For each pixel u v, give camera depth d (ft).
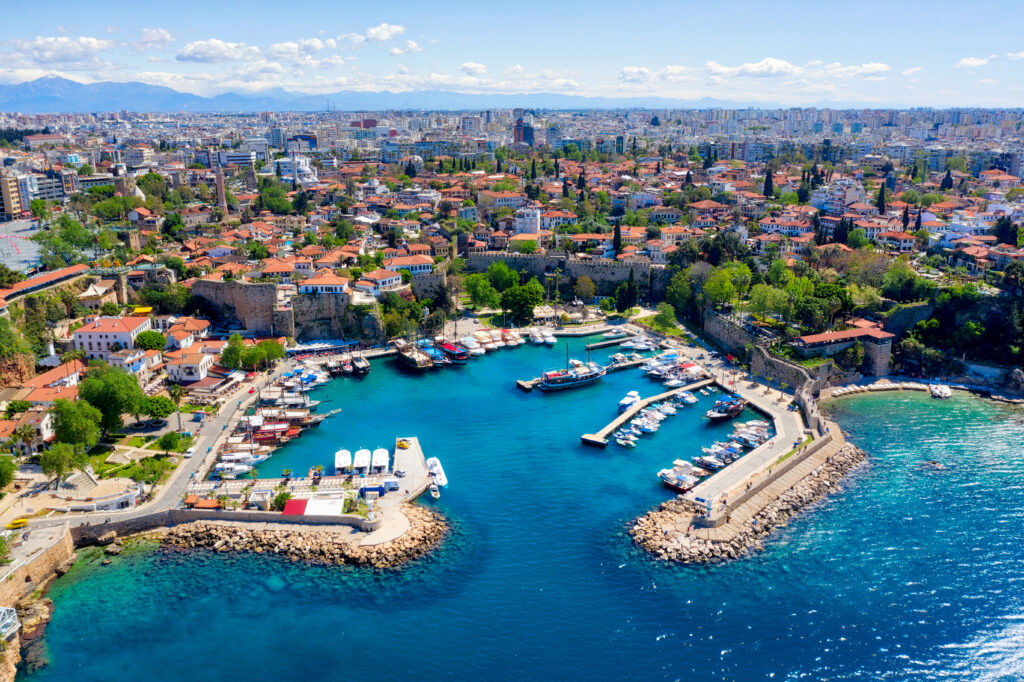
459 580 435.53
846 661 374.43
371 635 391.45
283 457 592.19
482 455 602.44
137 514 482.69
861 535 482.28
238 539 472.44
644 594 423.23
